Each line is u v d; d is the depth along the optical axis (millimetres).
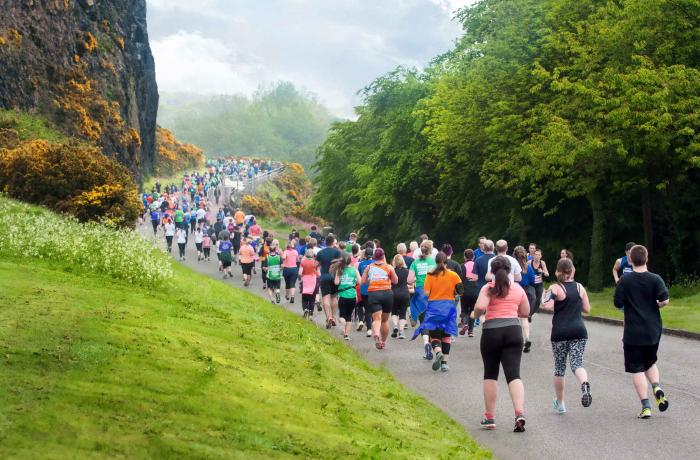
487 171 36500
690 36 28766
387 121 49406
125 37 69188
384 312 17125
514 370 10414
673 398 12078
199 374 9320
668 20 28969
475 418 11375
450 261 18156
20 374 8086
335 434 8492
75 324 10438
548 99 33344
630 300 10961
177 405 8047
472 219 43125
